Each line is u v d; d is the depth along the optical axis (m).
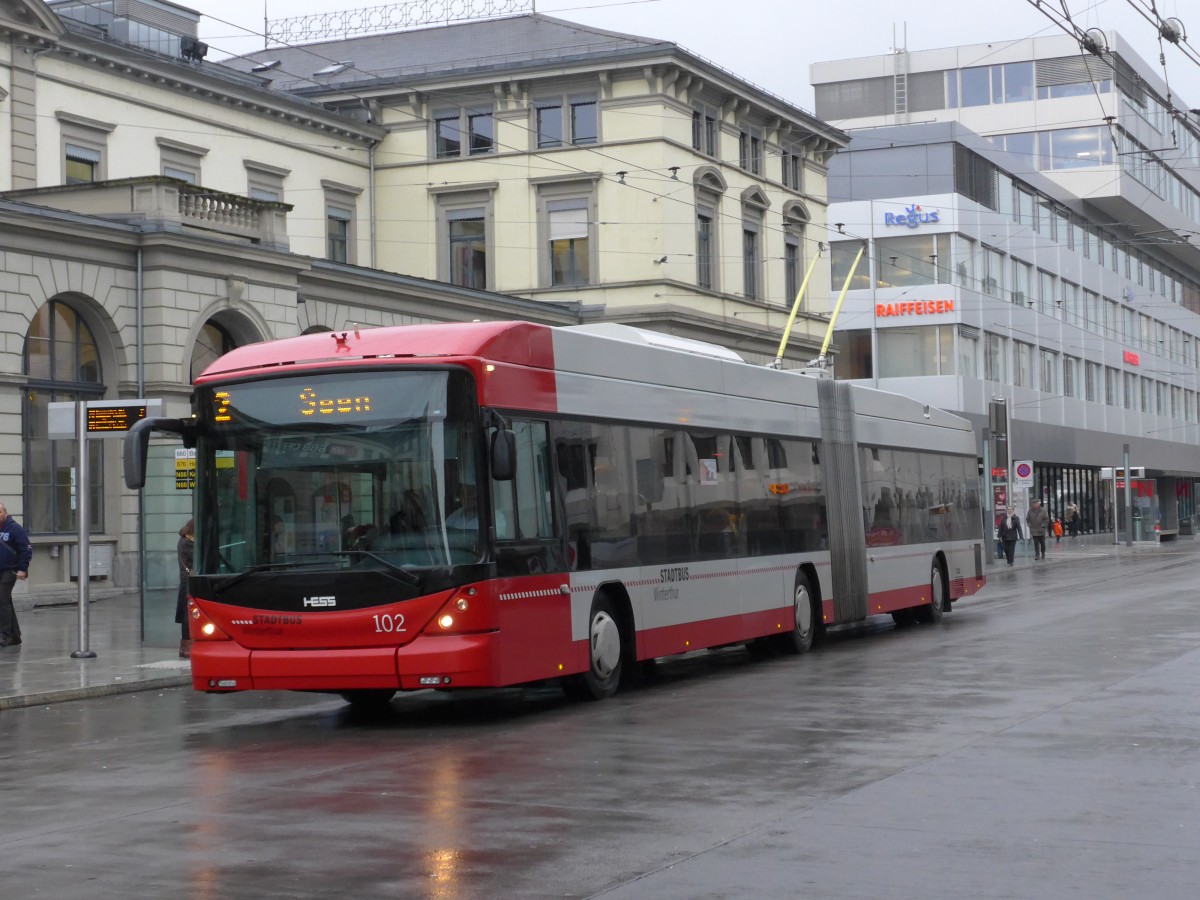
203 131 39.41
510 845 7.87
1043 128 76.19
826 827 8.23
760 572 17.88
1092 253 77.56
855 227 61.72
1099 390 77.31
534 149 44.03
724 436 17.31
